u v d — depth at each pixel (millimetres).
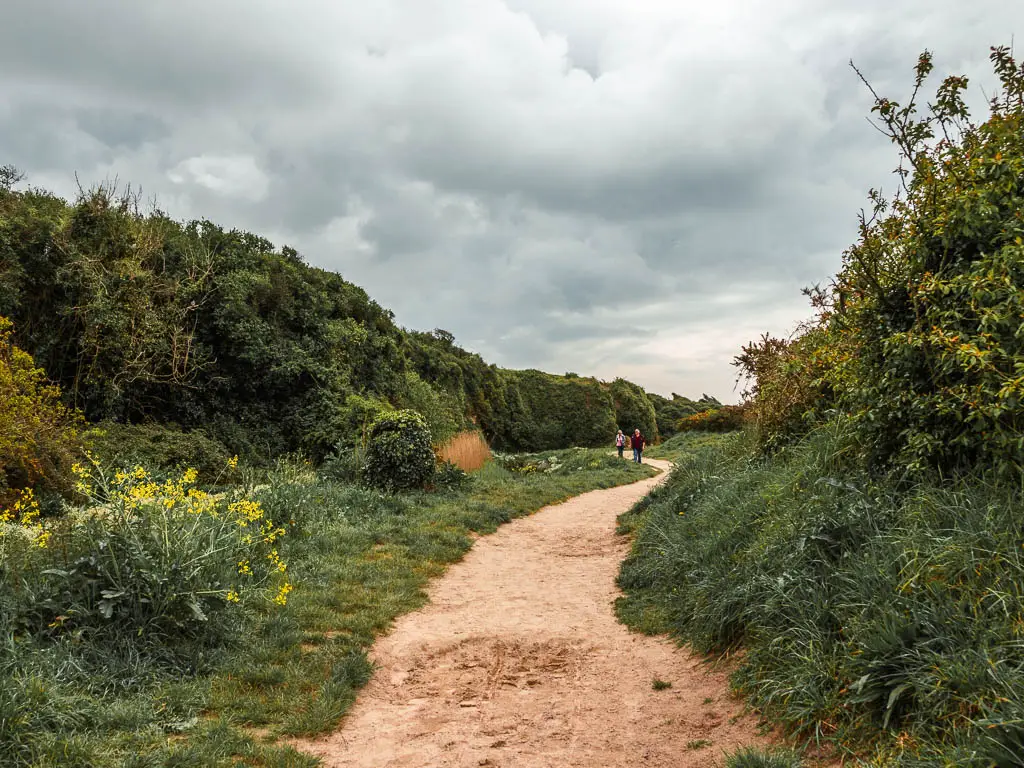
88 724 3703
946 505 4109
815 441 6500
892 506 4559
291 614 6082
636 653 5531
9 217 16312
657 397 72250
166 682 4449
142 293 18062
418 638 6039
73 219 17469
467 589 7930
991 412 3916
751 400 10039
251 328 20453
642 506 12211
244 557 6547
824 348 7531
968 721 2770
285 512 9141
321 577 7438
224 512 6723
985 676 2934
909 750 2943
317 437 20219
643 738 3959
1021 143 4590
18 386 12328
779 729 3695
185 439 16422
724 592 5309
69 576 4887
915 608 3518
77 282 16469
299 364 21328
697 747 3736
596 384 52094
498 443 43250
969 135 4938
